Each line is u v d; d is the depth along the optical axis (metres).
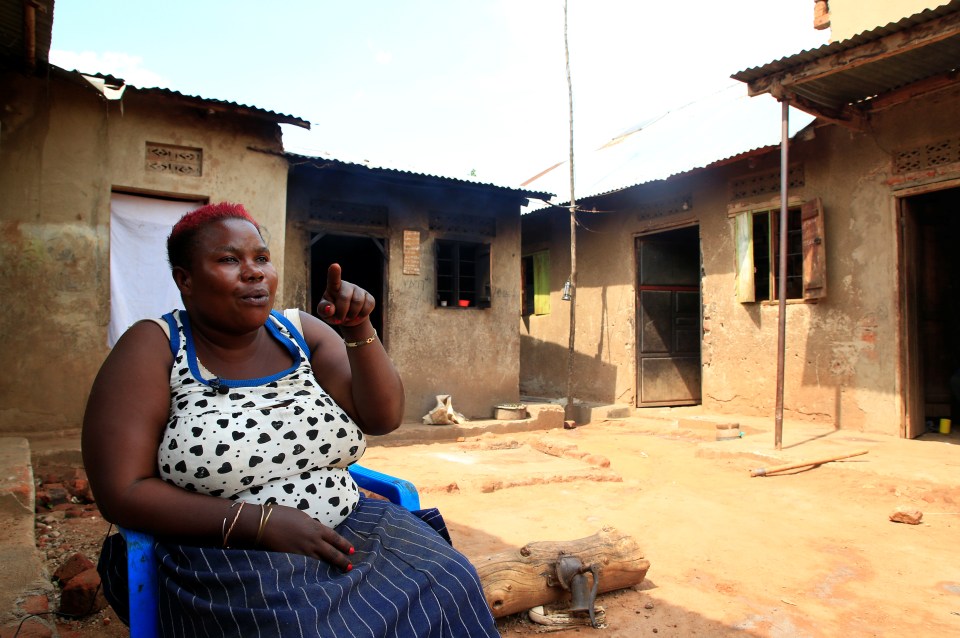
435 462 6.73
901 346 7.48
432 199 9.38
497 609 2.88
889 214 7.59
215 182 7.17
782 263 6.83
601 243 11.70
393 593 1.49
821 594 3.36
